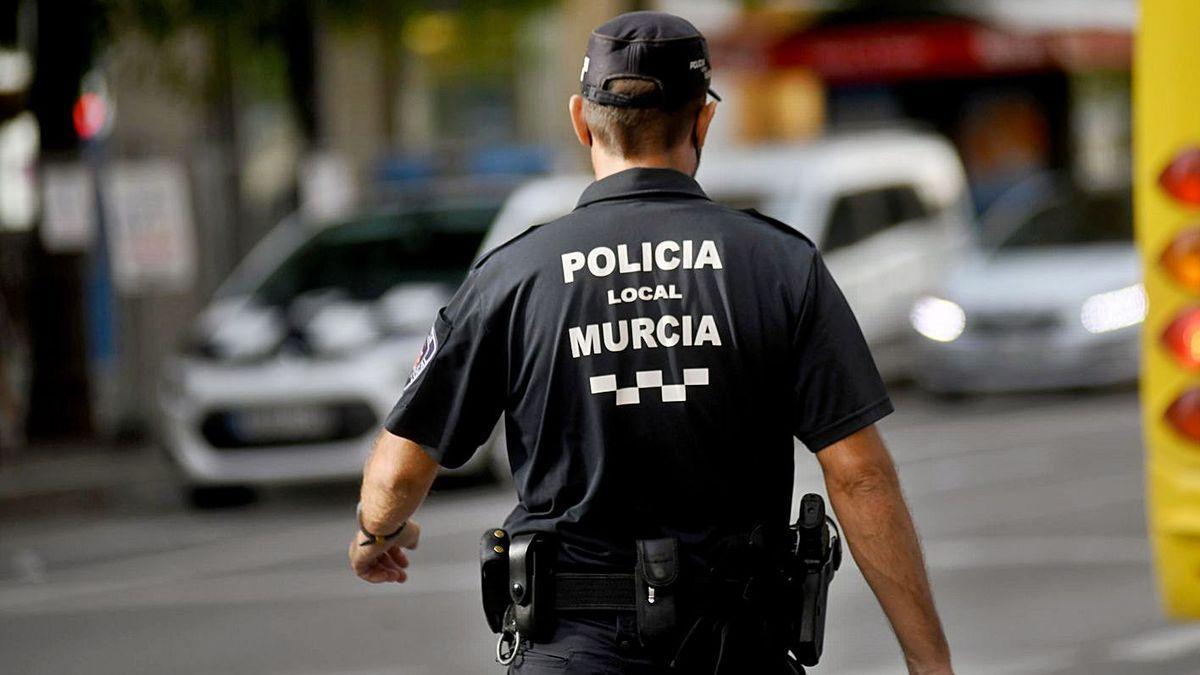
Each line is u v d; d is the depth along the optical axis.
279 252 32.94
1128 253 41.34
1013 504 27.83
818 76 66.94
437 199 33.31
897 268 44.72
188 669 19.38
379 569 9.28
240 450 30.08
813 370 8.21
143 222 35.38
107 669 19.61
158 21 35.56
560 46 61.03
